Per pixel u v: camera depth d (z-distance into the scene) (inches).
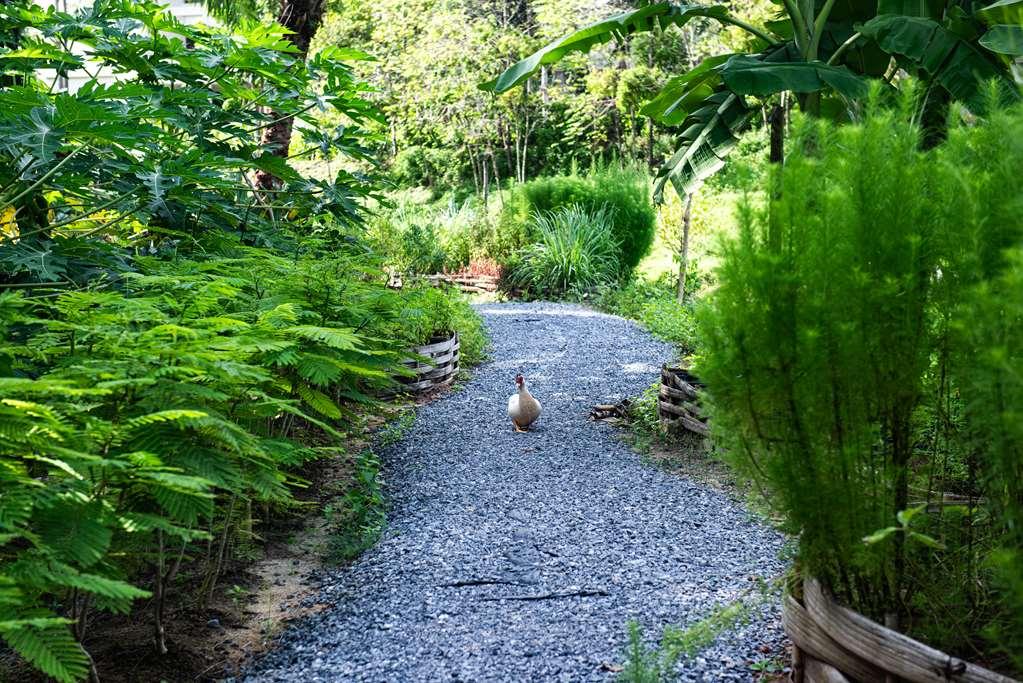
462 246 650.2
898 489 92.7
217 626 143.8
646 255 639.1
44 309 166.1
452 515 196.9
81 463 96.6
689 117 261.1
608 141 840.3
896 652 85.0
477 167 909.2
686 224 480.1
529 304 574.6
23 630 85.7
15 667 124.6
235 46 242.8
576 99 799.1
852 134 92.6
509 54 758.5
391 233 582.6
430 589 156.7
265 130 350.0
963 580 93.0
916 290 89.8
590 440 261.4
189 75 235.1
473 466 235.8
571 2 710.5
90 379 110.1
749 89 215.5
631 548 175.0
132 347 117.3
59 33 221.5
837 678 92.7
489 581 159.6
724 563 165.9
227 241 227.3
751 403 92.3
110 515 99.2
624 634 136.6
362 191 263.7
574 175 684.7
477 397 319.9
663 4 264.5
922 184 92.7
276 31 256.7
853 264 90.7
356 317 202.4
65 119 155.8
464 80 748.6
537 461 240.1
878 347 89.1
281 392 179.8
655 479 221.5
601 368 367.2
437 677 124.8
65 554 91.8
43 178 183.3
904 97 96.5
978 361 80.7
